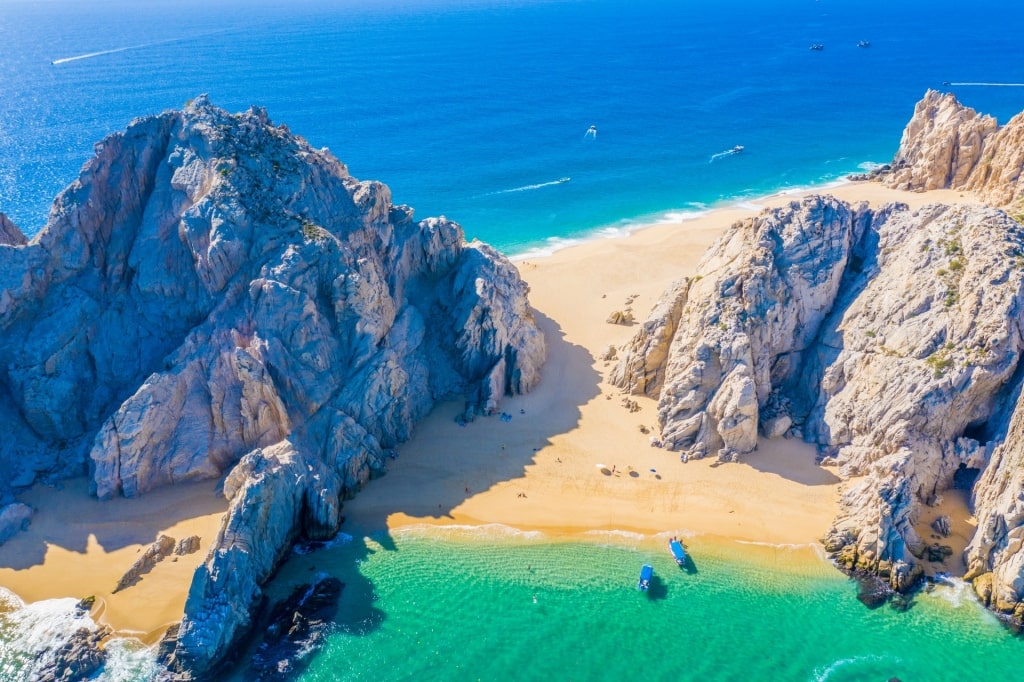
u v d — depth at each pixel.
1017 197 107.00
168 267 69.94
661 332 76.31
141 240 70.94
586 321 94.94
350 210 77.81
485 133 186.00
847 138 183.88
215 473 64.12
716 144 178.88
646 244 118.75
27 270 67.44
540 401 77.44
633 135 186.12
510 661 50.91
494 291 79.56
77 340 67.44
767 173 157.75
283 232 70.06
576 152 171.25
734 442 67.38
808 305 72.62
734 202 141.00
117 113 199.38
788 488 64.44
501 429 73.00
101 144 72.69
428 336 79.62
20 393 65.00
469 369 77.81
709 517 62.34
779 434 69.44
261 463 57.78
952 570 56.44
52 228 69.44
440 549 59.38
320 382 66.12
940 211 72.12
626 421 74.06
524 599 55.38
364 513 62.91
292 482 59.00
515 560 58.50
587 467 68.06
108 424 60.97
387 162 161.62
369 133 183.88
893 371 64.06
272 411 63.88
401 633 52.50
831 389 69.00
